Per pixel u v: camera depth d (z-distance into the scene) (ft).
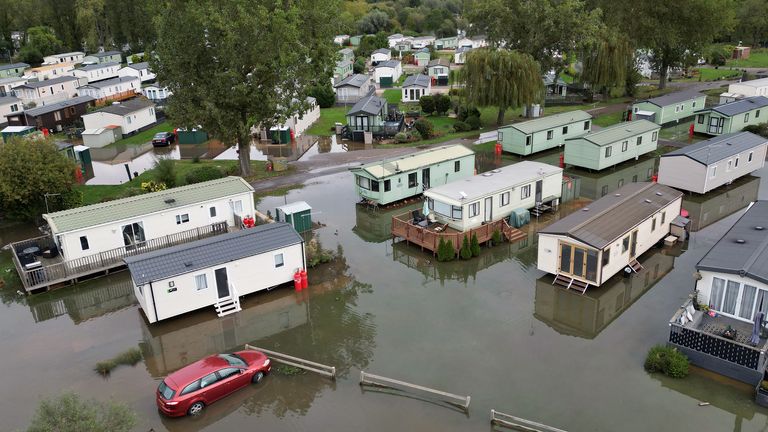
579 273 98.37
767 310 77.20
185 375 71.72
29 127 229.86
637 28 265.13
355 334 88.12
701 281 82.89
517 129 179.83
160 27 150.10
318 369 78.59
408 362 80.12
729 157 143.64
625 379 74.84
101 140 220.64
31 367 81.82
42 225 134.21
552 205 135.95
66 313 97.96
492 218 124.06
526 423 65.51
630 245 103.09
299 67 155.84
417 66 418.92
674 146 187.21
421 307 95.91
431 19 567.59
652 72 332.39
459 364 79.25
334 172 173.27
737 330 78.18
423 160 148.87
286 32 144.97
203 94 149.59
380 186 138.82
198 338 88.79
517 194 127.75
